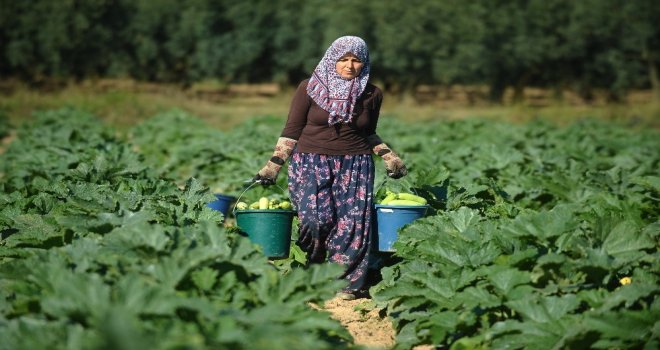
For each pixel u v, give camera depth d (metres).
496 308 9.18
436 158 21.88
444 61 67.69
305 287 8.85
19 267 8.59
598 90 76.94
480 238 10.38
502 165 19.12
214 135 30.59
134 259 8.73
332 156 11.25
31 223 11.17
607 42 73.81
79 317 7.06
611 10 72.62
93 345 6.05
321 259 11.55
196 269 8.55
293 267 11.98
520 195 16.59
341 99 11.04
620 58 74.31
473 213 11.23
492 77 70.12
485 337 8.65
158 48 68.50
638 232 9.77
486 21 68.88
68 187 12.41
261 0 68.44
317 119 11.16
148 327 6.98
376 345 9.63
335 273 9.01
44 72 67.69
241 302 8.39
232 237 10.20
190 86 71.19
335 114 11.00
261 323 7.49
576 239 9.66
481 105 69.81
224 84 71.06
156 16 67.19
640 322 8.16
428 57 68.50
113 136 26.86
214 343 6.68
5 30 64.94
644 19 73.56
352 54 11.05
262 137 27.97
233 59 68.19
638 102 75.56
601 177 15.87
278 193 16.89
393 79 69.88
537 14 69.94
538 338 8.34
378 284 10.97
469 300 8.95
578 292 9.15
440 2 67.50
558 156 20.86
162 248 8.82
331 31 67.06
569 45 71.00
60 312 7.03
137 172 15.07
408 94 68.88
